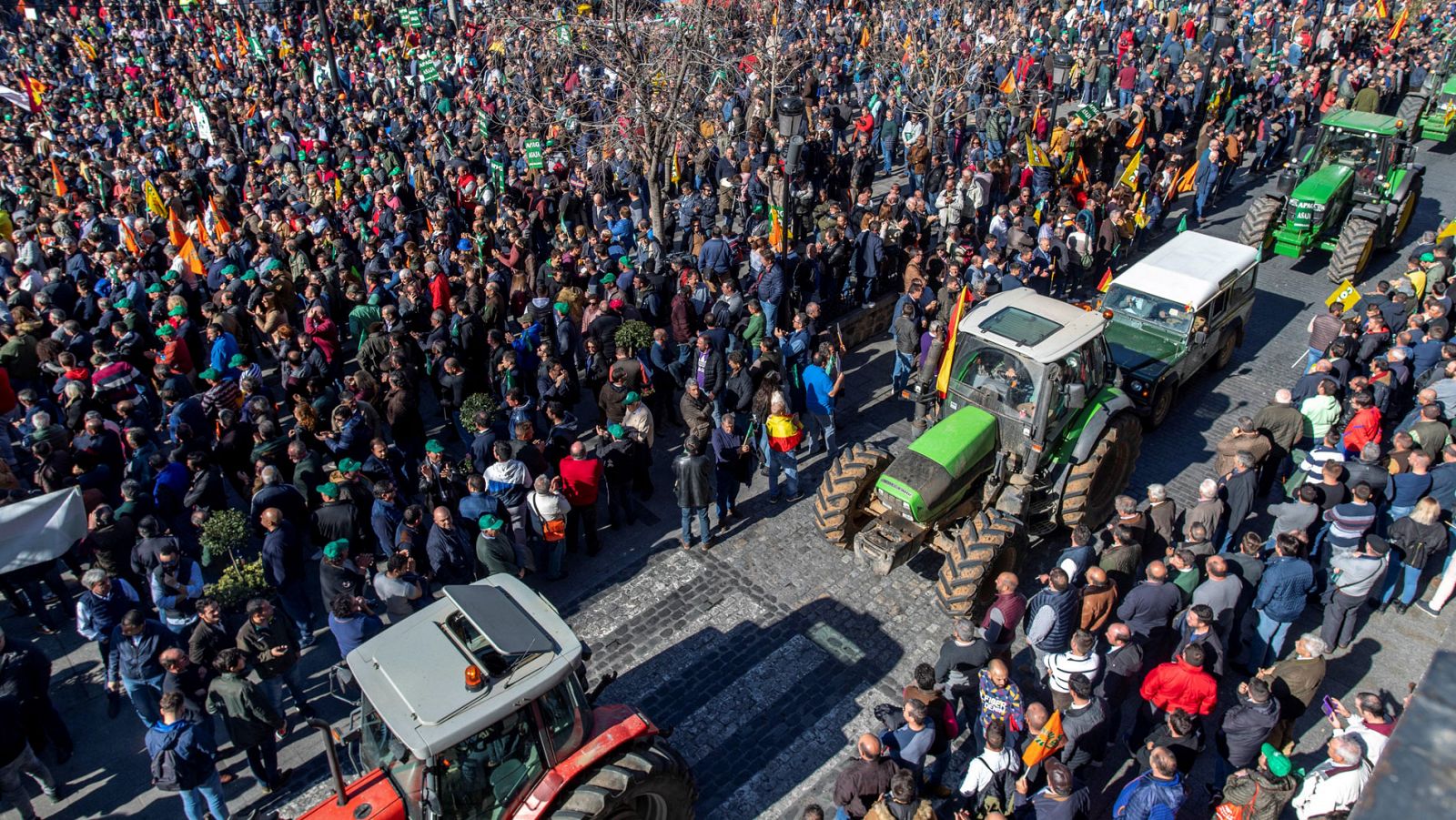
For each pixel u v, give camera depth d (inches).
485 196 748.6
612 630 407.5
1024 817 286.0
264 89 1064.2
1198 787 337.7
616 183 776.3
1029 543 431.2
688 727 359.6
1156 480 505.4
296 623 398.9
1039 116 883.4
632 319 550.6
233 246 642.2
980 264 608.1
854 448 431.8
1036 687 367.6
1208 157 799.7
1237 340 615.5
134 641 332.8
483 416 439.2
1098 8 1279.5
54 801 335.6
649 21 701.9
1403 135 706.8
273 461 431.8
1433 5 1300.4
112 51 1288.1
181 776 295.7
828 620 409.7
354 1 1401.3
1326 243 724.0
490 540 381.7
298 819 251.8
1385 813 66.4
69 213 712.4
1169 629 352.8
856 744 351.3
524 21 761.6
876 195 892.0
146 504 392.5
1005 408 419.5
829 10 1247.5
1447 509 413.7
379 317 545.6
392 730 247.1
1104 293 577.3
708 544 456.4
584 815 260.7
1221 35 1068.5
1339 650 392.2
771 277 577.0
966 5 994.7
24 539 371.9
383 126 925.2
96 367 481.7
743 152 867.4
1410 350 500.1
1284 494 484.1
